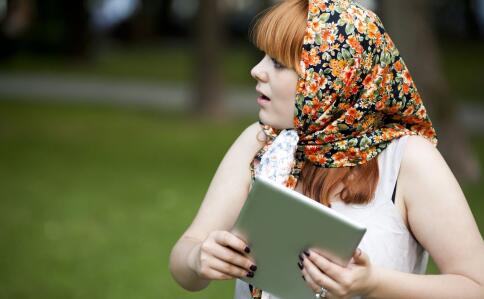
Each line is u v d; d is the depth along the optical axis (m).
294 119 2.49
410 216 2.44
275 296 2.38
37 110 16.73
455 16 40.78
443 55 33.22
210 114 16.34
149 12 39.50
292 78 2.47
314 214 2.09
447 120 10.68
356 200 2.46
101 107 17.67
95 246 7.44
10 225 8.09
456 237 2.35
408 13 10.49
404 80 2.52
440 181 2.41
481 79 24.94
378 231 2.44
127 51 35.34
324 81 2.45
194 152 12.58
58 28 30.34
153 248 7.42
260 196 2.13
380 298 2.24
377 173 2.48
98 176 10.56
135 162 11.59
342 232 2.08
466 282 2.29
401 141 2.50
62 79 23.34
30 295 6.12
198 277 2.48
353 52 2.44
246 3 39.81
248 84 23.38
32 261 6.94
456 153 10.68
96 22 32.94
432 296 2.26
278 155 2.46
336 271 2.13
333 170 2.50
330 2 2.48
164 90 21.67
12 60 27.22
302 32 2.45
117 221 8.34
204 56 16.34
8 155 11.83
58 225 8.13
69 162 11.47
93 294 6.18
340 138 2.50
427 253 2.62
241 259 2.26
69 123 15.13
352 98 2.48
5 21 25.94
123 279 6.52
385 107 2.51
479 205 9.14
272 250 2.22
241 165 2.67
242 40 38.12
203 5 16.25
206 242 2.29
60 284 6.37
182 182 10.33
